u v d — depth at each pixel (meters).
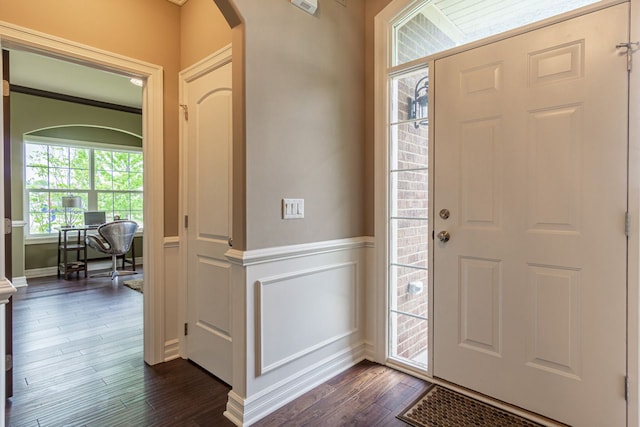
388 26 2.37
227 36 2.15
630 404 1.58
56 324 3.32
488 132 1.94
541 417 1.80
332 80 2.24
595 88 1.63
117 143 6.29
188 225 2.49
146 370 2.37
